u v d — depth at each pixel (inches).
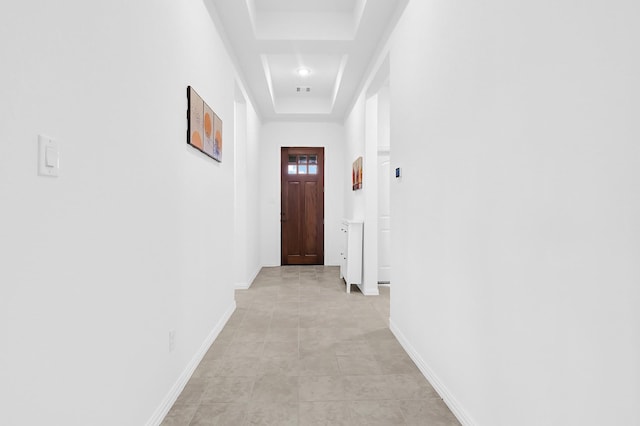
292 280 220.5
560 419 46.5
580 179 43.3
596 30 40.9
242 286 196.2
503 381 59.1
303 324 136.7
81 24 47.5
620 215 38.1
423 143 96.1
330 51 154.8
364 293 182.9
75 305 46.4
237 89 169.6
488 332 63.6
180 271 85.4
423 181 96.0
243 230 195.8
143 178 66.0
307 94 247.4
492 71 62.2
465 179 72.0
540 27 50.1
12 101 36.4
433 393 85.8
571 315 44.6
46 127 41.0
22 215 37.7
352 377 94.0
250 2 127.6
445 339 81.7
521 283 54.3
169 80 78.6
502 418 59.3
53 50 42.2
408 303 109.7
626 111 37.4
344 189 264.7
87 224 48.9
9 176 36.1
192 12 94.7
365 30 137.0
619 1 38.1
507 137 57.9
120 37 57.7
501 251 59.6
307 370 98.0
